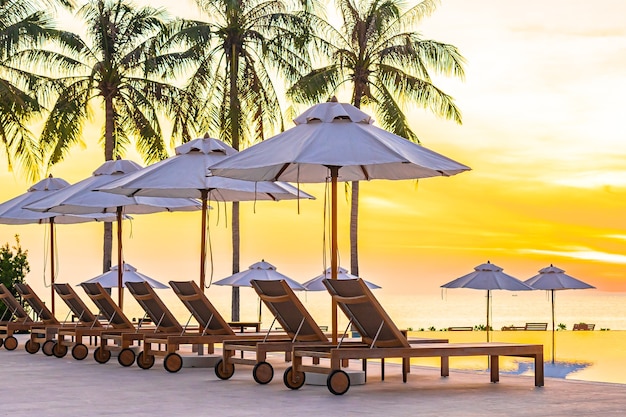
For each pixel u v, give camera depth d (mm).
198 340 11461
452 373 11562
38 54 29609
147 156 31047
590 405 8133
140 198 15617
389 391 9344
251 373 11398
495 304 147500
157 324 12562
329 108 10641
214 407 8102
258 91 30422
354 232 31000
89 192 15172
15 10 26828
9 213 17766
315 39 31188
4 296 16688
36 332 15258
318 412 7715
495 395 8945
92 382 10359
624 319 126062
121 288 15719
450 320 124500
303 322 10102
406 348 9117
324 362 13039
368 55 31078
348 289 9180
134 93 30438
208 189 12898
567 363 18234
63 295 14586
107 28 30156
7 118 27297
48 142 30047
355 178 12453
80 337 13742
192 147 13070
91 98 30219
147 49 30125
